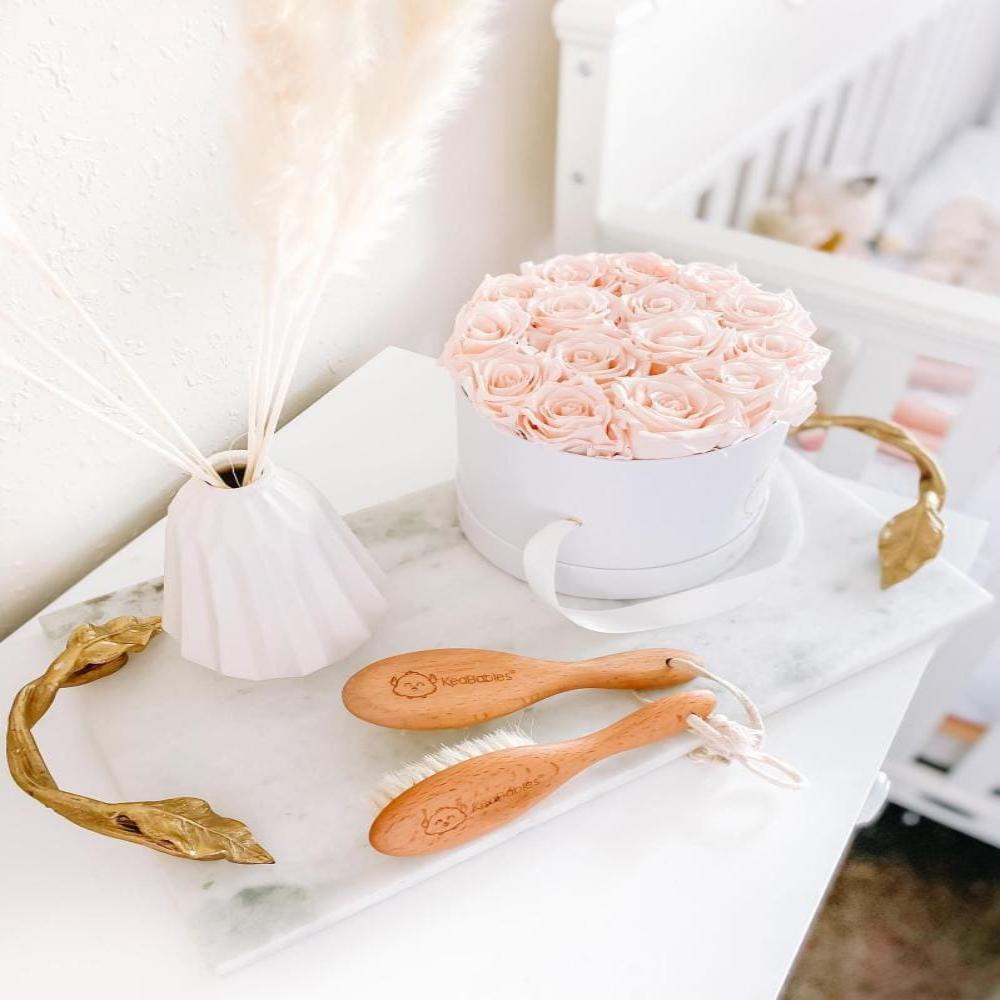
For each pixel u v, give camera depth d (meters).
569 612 0.53
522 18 0.89
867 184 1.64
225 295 0.64
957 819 1.20
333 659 0.50
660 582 0.55
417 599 0.58
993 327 0.83
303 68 0.33
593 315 0.52
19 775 0.43
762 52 1.29
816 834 0.46
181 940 0.41
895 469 1.15
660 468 0.47
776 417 0.48
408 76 0.36
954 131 2.37
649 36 0.94
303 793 0.46
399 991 0.39
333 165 0.37
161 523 0.66
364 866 0.43
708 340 0.50
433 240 0.89
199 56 0.54
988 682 1.07
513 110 0.94
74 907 0.42
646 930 0.42
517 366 0.49
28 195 0.49
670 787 0.48
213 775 0.47
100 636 0.51
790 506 0.62
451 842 0.42
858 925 1.13
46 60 0.47
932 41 1.95
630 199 1.08
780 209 1.59
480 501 0.57
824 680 0.53
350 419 0.77
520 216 1.05
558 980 0.40
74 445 0.58
